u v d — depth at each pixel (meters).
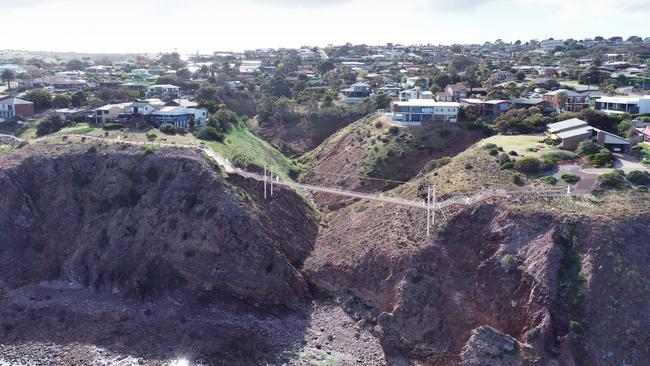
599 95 128.88
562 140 88.50
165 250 78.56
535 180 76.81
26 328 71.12
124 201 85.31
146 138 100.38
